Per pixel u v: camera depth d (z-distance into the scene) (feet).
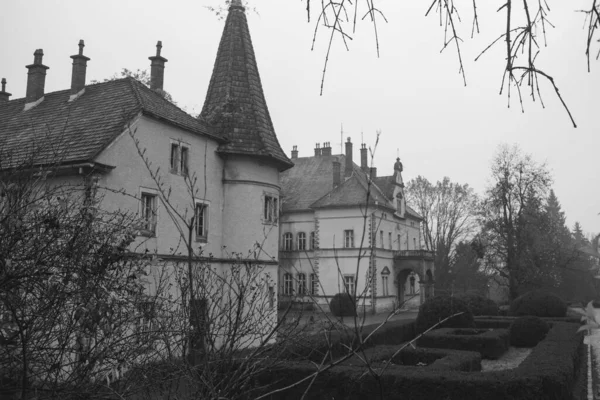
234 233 64.49
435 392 31.94
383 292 133.28
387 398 32.78
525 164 125.39
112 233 17.88
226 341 15.24
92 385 15.89
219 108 68.39
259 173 67.46
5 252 14.85
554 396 31.04
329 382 33.50
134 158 51.19
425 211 198.59
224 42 74.43
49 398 15.02
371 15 9.87
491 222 127.54
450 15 9.81
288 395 33.91
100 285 15.97
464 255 183.52
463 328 67.97
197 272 19.03
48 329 15.81
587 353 62.08
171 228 55.26
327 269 131.44
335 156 154.51
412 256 139.44
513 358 58.70
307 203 140.36
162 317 17.95
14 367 15.78
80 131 51.93
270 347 17.30
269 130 70.95
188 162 59.16
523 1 9.07
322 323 16.65
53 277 15.30
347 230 131.13
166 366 17.01
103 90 61.00
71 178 45.80
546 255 120.26
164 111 58.23
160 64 69.36
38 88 65.51
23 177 19.34
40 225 16.28
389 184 148.25
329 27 10.07
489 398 30.89
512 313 94.68
